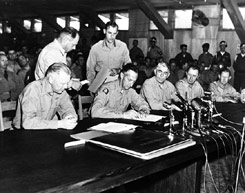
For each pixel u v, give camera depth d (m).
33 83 2.17
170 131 2.00
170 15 9.47
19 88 5.32
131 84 2.74
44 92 2.17
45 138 1.79
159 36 9.86
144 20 10.02
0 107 2.20
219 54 8.34
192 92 3.83
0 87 4.99
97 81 4.17
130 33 10.33
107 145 1.60
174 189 2.26
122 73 2.75
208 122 2.27
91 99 2.92
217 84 4.31
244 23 8.09
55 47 3.10
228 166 3.17
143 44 10.11
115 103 2.73
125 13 10.42
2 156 1.48
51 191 1.15
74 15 11.54
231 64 8.80
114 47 4.24
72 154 1.52
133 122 2.31
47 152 1.54
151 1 8.83
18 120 2.20
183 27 9.41
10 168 1.33
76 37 3.12
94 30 11.05
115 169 1.35
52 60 3.05
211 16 8.75
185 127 2.13
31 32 12.78
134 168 1.41
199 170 2.16
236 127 2.26
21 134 1.87
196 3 8.79
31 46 11.27
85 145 1.66
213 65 7.41
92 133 1.86
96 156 1.50
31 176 1.25
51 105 2.24
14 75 5.29
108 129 1.95
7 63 5.18
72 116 2.19
